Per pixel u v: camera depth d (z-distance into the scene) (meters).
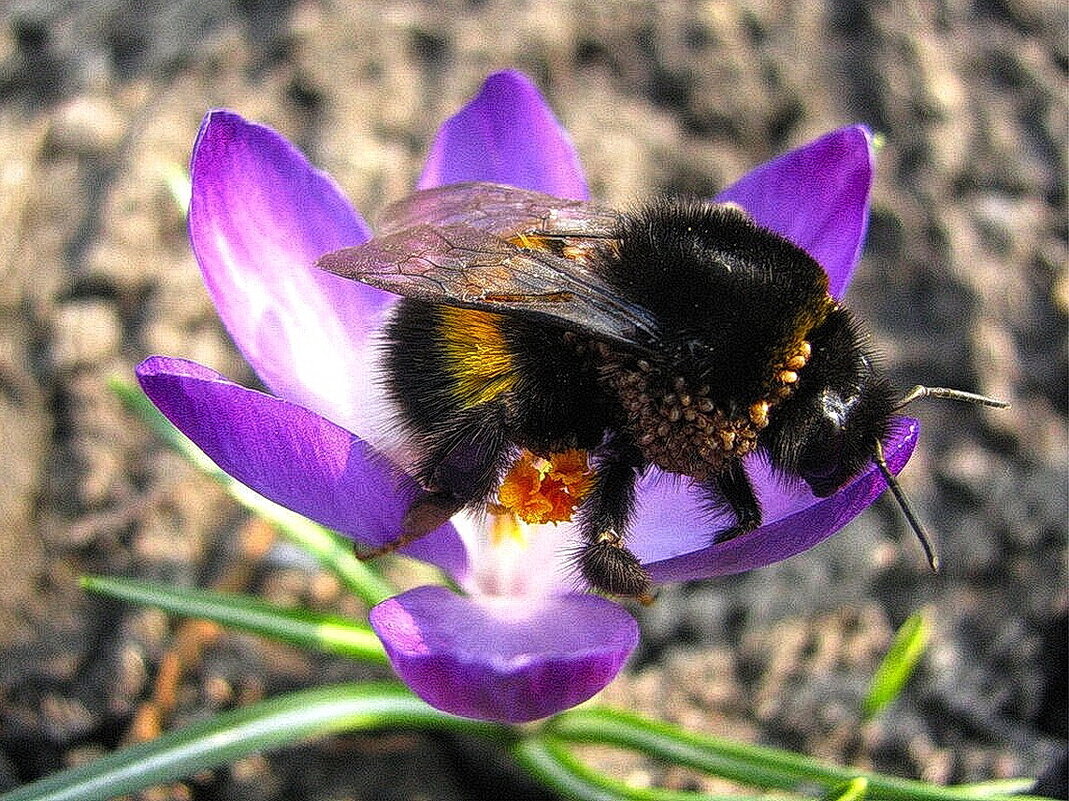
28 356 0.07
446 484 0.05
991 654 0.06
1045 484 0.07
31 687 0.06
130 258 0.07
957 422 0.07
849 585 0.07
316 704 0.05
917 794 0.05
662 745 0.05
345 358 0.05
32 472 0.07
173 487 0.07
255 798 0.06
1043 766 0.06
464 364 0.05
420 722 0.05
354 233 0.05
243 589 0.07
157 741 0.05
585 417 0.05
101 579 0.05
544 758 0.05
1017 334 0.07
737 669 0.06
